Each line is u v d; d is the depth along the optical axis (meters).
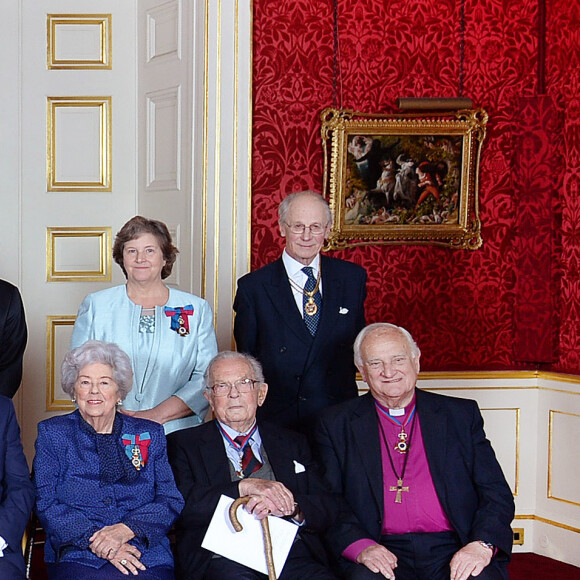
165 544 3.11
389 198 4.83
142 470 3.12
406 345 3.28
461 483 3.26
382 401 3.32
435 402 3.37
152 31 5.09
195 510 3.11
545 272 4.85
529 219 4.89
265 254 4.76
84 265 5.20
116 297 3.57
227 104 4.66
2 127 5.10
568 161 4.77
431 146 4.84
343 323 3.67
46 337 5.16
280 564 3.03
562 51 4.80
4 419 3.14
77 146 5.18
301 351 3.64
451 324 4.96
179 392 3.55
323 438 3.35
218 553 3.04
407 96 4.86
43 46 5.14
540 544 4.75
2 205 5.11
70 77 5.16
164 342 3.54
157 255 3.52
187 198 4.82
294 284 3.70
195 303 3.65
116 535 2.96
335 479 3.31
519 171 4.92
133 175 5.22
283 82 4.74
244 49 4.66
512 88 4.93
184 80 4.85
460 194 4.88
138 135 5.19
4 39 5.09
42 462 3.08
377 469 3.26
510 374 4.79
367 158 4.79
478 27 4.91
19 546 2.97
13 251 5.13
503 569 3.16
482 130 4.86
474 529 3.16
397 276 4.91
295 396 3.67
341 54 4.80
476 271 4.98
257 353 3.72
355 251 4.88
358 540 3.14
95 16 5.16
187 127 4.82
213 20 4.64
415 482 3.26
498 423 4.80
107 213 5.20
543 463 4.78
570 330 4.76
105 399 3.05
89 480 3.07
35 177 5.15
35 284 5.16
